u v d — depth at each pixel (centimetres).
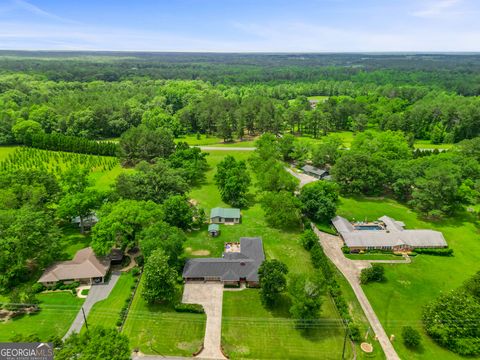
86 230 7969
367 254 7319
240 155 14050
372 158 10275
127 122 16925
